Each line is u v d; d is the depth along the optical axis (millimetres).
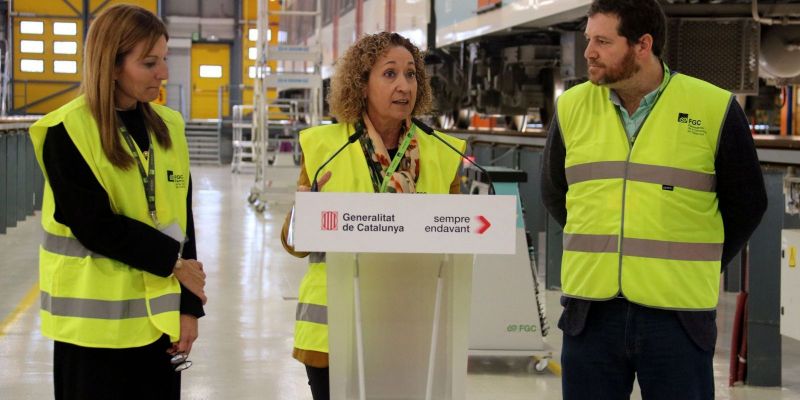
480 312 5145
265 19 13703
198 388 4832
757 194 2674
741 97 8531
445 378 2443
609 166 2713
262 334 6047
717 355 5602
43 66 27141
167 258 2486
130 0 28281
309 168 2695
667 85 2699
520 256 5172
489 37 11094
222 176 21156
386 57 2662
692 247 2664
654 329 2658
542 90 11234
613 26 2627
